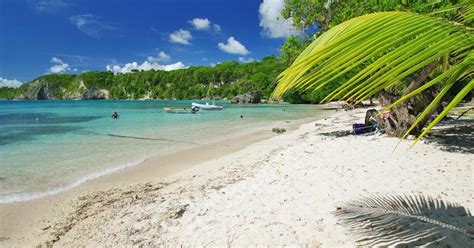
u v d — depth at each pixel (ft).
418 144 34.30
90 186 28.19
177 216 19.13
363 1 37.58
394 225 10.73
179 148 46.24
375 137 39.73
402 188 21.22
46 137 57.31
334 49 2.98
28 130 68.23
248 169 30.96
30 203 24.04
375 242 11.01
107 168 34.65
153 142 51.49
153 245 16.37
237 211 19.06
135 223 18.93
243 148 45.55
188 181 28.63
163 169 34.22
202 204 20.58
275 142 48.98
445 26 2.98
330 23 43.62
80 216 21.22
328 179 23.86
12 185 28.48
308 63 3.01
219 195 22.09
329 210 18.19
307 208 18.74
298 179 24.38
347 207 12.23
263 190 22.39
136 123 82.79
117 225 19.04
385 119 40.16
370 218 11.14
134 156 40.86
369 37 2.96
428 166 26.05
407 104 37.58
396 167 26.04
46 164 36.52
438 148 32.37
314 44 3.60
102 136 58.23
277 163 30.42
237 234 16.43
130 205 22.34
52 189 27.37
